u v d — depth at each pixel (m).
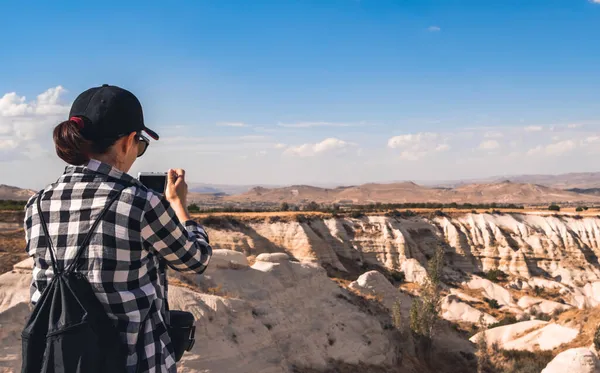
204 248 3.11
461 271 89.00
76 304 2.57
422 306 40.78
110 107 2.82
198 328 21.27
